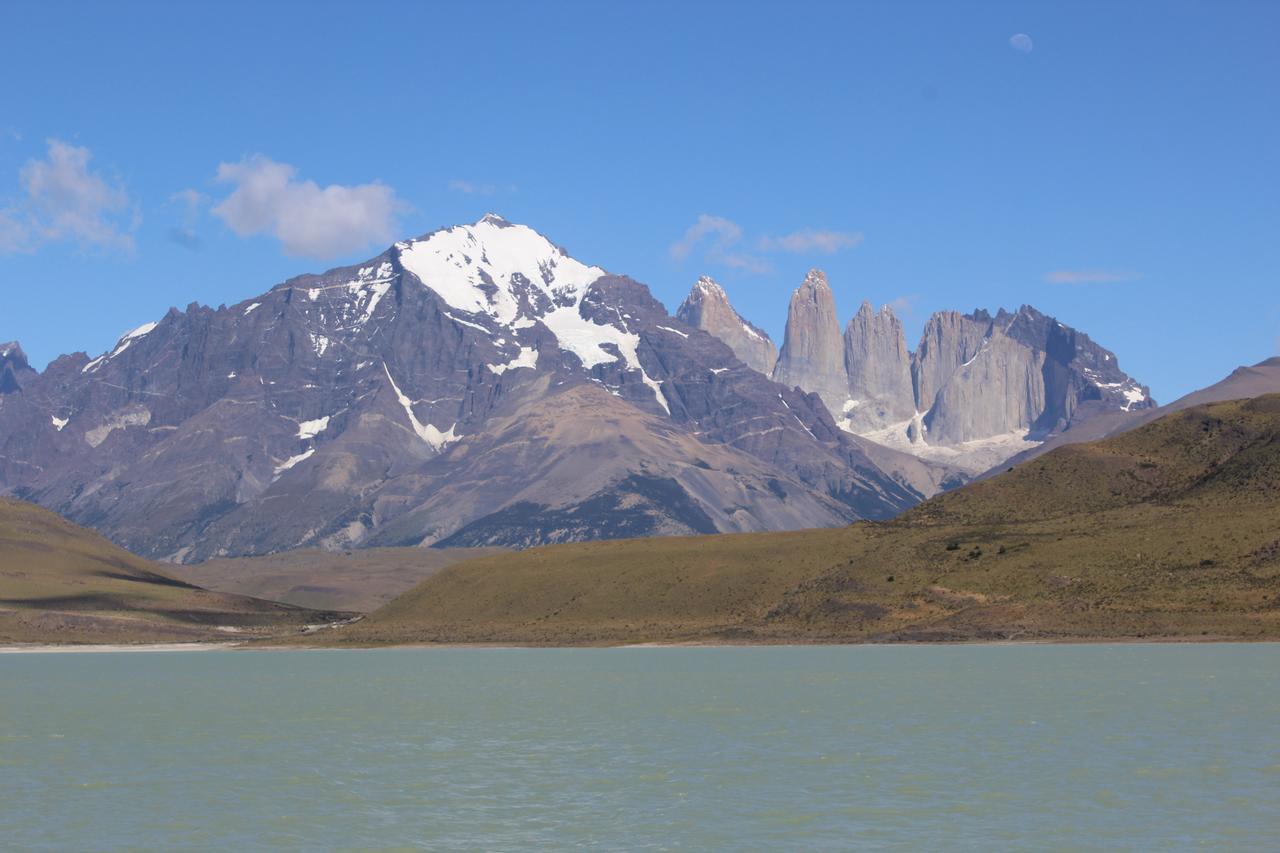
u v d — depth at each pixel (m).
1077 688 143.12
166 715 139.88
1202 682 146.50
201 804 83.06
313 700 156.75
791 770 92.81
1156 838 69.38
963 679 158.75
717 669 191.75
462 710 140.38
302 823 77.00
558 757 102.31
